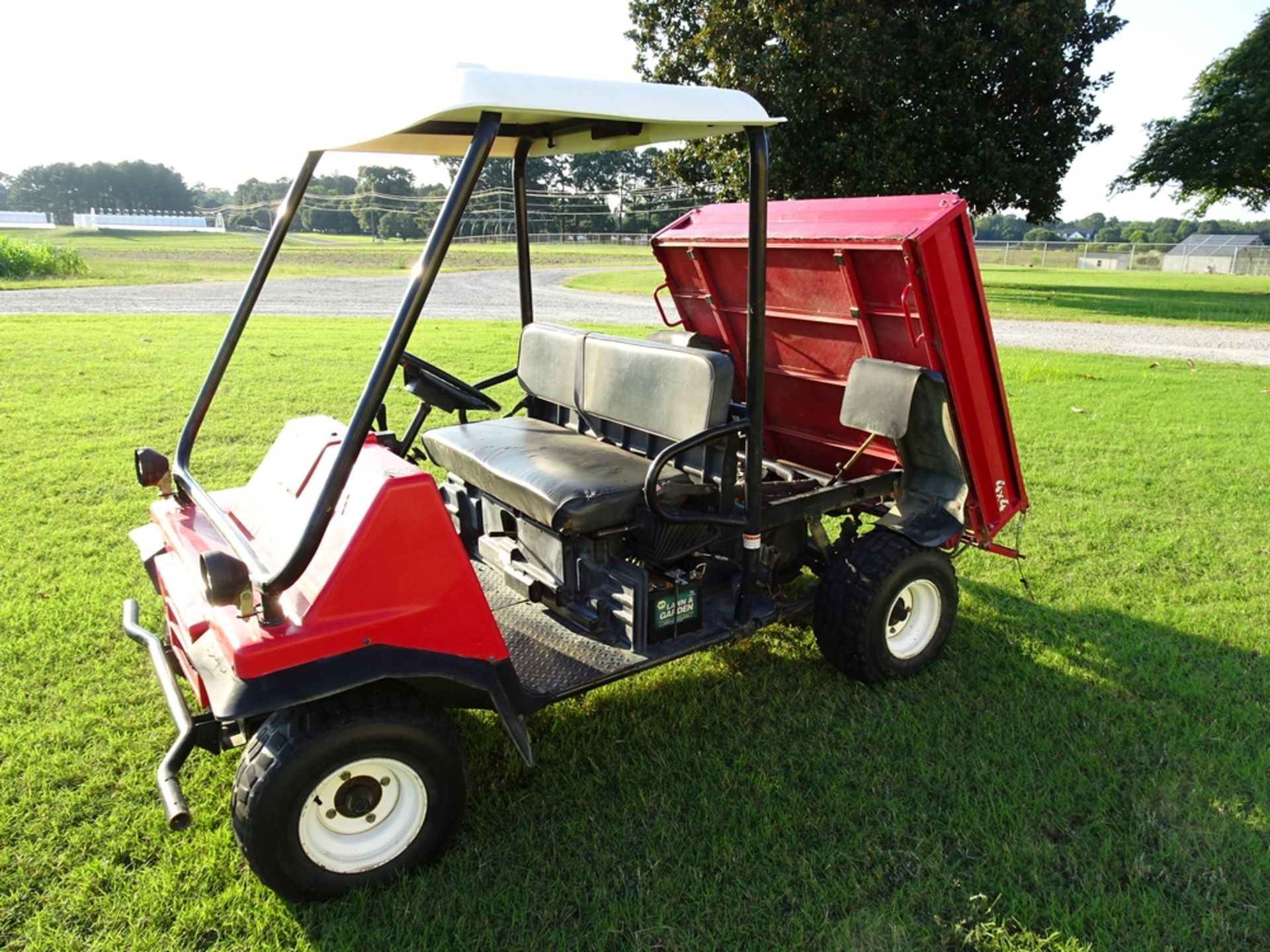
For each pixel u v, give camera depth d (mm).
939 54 20984
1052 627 3766
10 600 3740
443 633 2252
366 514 2131
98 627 3529
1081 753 2840
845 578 3143
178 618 2414
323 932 2115
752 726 2998
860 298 3141
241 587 1997
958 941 2119
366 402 2002
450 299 19875
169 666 2594
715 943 2088
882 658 3203
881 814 2553
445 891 2244
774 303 3520
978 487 3301
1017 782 2676
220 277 26344
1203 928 2152
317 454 2539
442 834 2312
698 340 3873
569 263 37781
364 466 2299
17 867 2299
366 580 2133
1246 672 3408
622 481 2891
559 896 2227
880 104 20719
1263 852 2426
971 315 3000
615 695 3170
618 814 2535
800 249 3182
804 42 20094
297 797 2061
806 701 3164
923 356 3033
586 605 2926
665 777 2701
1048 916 2195
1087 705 3145
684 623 2869
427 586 2213
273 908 2180
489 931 2109
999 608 3949
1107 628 3766
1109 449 6609
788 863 2346
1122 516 5121
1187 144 27766
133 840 2410
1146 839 2480
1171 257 50594
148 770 2697
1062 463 6262
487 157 2049
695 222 3832
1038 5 20812
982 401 3148
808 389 3699
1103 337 14305
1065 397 8648
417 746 2188
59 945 2061
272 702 1979
